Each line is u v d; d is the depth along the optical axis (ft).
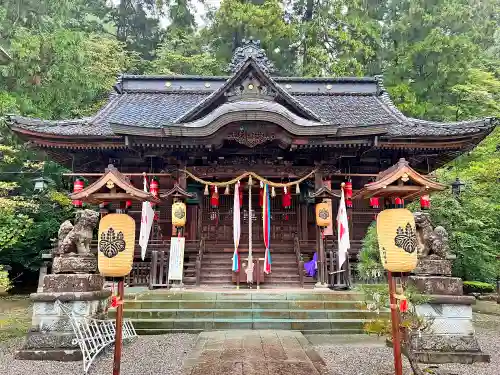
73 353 24.86
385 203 20.67
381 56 106.01
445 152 54.65
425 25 98.94
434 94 98.32
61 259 27.71
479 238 55.83
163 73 100.68
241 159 53.16
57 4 66.54
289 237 57.21
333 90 68.69
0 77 60.64
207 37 110.63
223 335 31.24
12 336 31.63
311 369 22.12
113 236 19.66
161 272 44.91
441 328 25.32
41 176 60.90
